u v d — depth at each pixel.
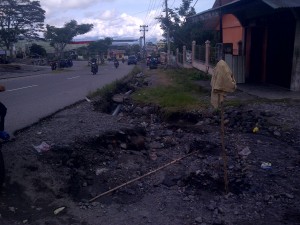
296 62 12.48
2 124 5.42
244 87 14.50
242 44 17.92
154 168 6.48
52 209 4.79
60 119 9.16
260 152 6.89
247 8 14.39
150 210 4.85
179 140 8.23
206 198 5.19
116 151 7.16
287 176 5.80
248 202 5.02
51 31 64.25
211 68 21.61
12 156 5.96
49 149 6.39
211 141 7.71
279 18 13.93
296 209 4.81
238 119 9.41
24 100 13.12
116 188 5.48
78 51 89.06
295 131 8.01
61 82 21.78
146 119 11.02
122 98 13.95
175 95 13.04
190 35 34.00
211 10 14.78
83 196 5.29
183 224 4.46
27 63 55.03
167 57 40.69
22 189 5.12
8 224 4.34
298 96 11.65
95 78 25.20
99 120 9.14
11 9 55.88
